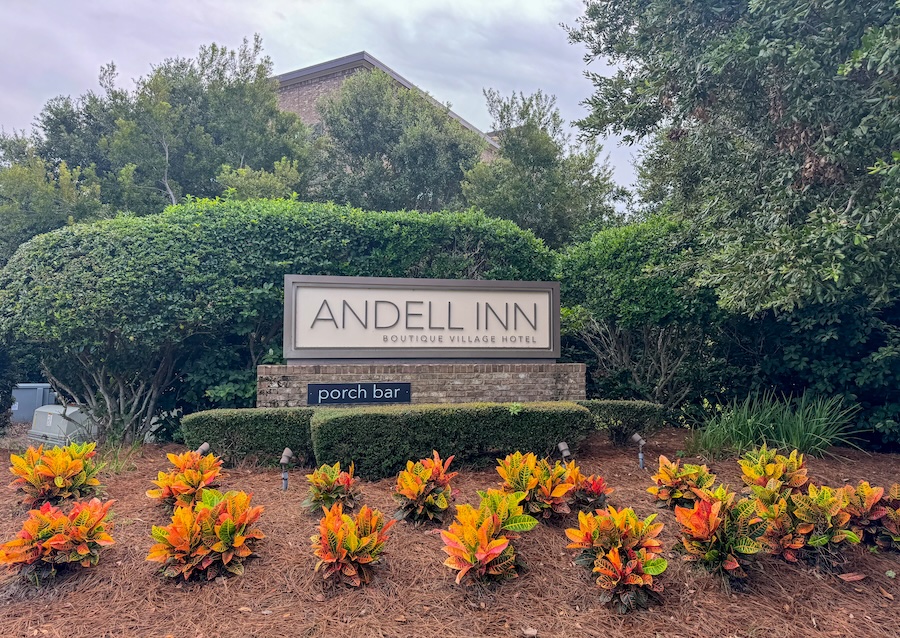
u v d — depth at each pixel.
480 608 3.46
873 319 7.06
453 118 20.81
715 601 3.61
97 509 3.94
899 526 4.19
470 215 8.53
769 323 7.86
